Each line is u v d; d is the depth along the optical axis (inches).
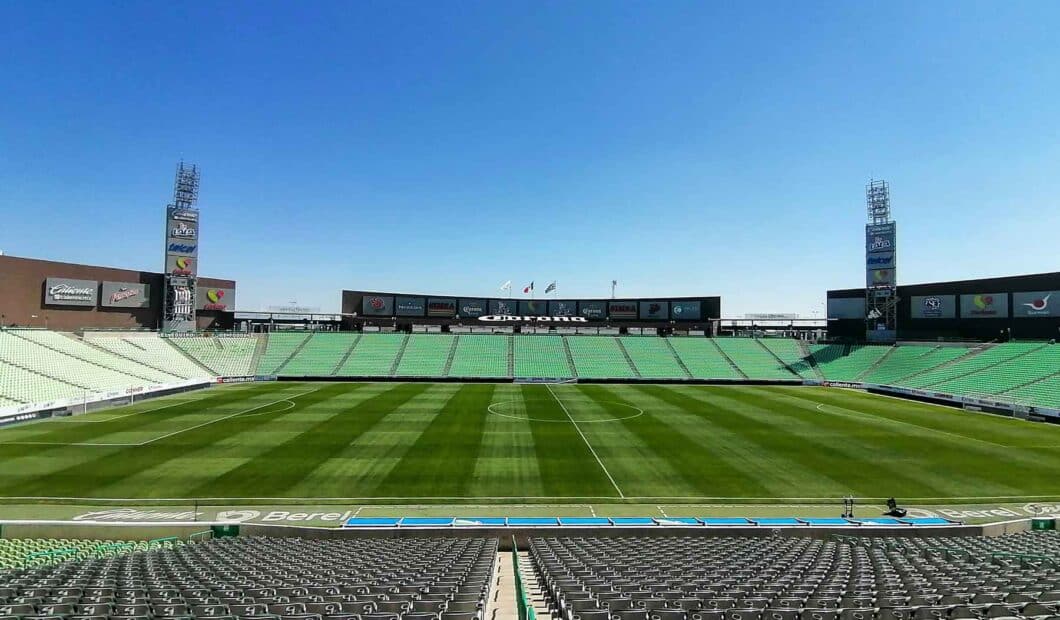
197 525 993.5
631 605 487.5
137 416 2101.4
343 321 4315.9
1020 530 1045.2
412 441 1708.9
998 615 447.2
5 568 738.2
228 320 4069.9
